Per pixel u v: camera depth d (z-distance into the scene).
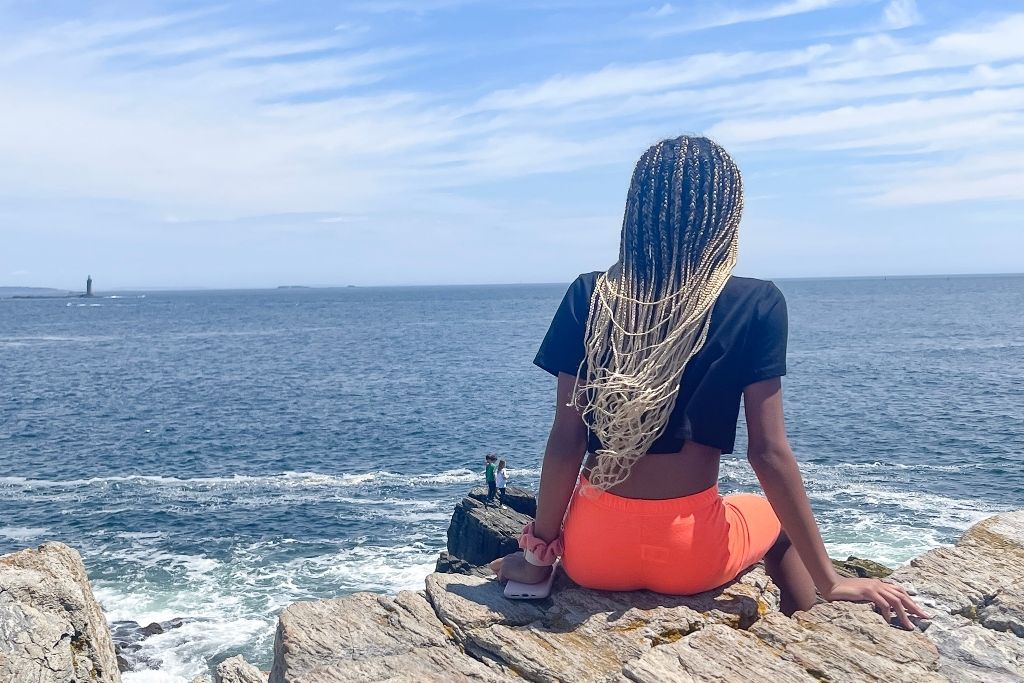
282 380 55.03
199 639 15.74
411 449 32.31
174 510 24.03
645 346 2.77
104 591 18.12
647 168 2.91
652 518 2.88
